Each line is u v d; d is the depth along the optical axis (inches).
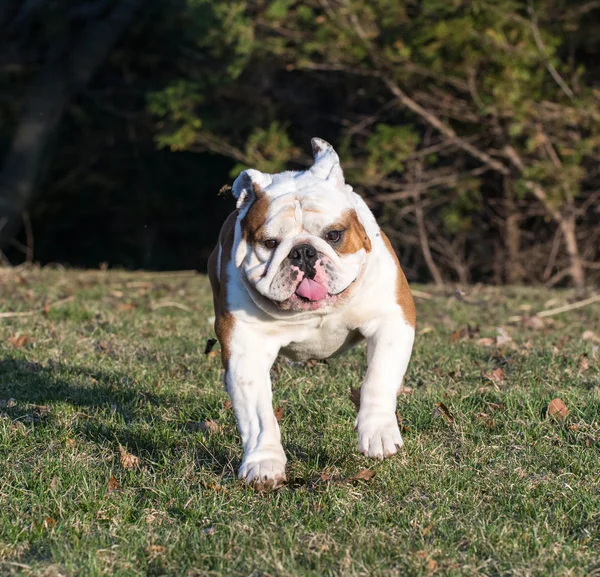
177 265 1252.5
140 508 221.1
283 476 218.1
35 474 241.8
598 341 441.1
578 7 800.9
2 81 1145.4
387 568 189.3
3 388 329.7
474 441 268.5
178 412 302.4
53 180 1218.6
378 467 247.6
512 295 639.8
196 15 796.6
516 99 749.9
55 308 503.8
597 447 261.3
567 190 808.9
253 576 186.5
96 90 1159.6
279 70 926.4
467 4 749.9
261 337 230.5
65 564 191.5
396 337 231.3
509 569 188.9
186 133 837.2
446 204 909.8
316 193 222.4
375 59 780.0
